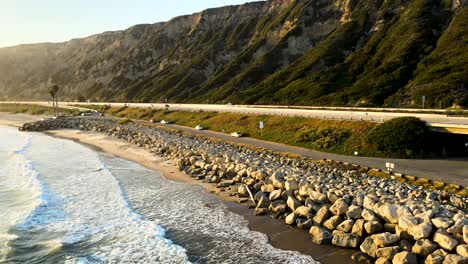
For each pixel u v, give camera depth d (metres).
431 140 33.22
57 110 121.50
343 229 15.67
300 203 19.31
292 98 69.62
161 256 15.62
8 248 16.50
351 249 14.87
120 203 23.20
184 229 18.62
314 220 17.25
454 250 12.34
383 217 15.02
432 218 13.78
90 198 24.52
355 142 35.78
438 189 21.48
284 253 15.27
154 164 37.28
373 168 27.48
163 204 23.02
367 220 15.20
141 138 53.56
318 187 19.30
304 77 79.62
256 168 26.52
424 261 12.55
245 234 17.53
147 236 17.72
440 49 62.50
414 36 70.44
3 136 68.44
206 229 18.45
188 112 75.25
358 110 50.34
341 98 60.91
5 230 18.67
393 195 18.12
